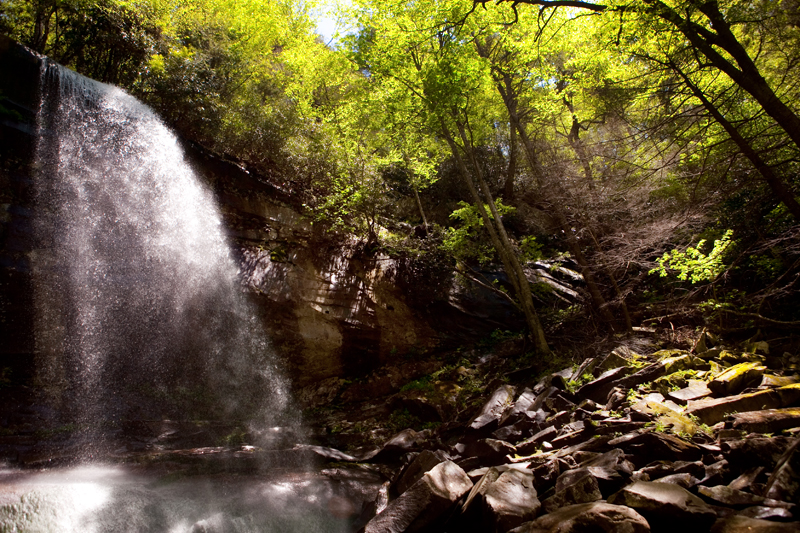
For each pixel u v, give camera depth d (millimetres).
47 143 9844
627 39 8477
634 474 4324
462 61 10961
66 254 9820
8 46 9383
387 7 10836
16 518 4598
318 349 12711
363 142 14000
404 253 14219
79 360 9789
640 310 12164
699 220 10102
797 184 8891
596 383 7836
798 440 3703
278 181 13688
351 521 5895
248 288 11805
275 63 18297
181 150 11820
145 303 10789
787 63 8789
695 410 5691
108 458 7719
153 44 12422
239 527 5137
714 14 7199
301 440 10094
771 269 8906
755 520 3082
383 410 11508
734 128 8008
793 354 7168
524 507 4105
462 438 8336
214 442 9516
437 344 13922
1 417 8195
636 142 9883
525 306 11680
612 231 12250
